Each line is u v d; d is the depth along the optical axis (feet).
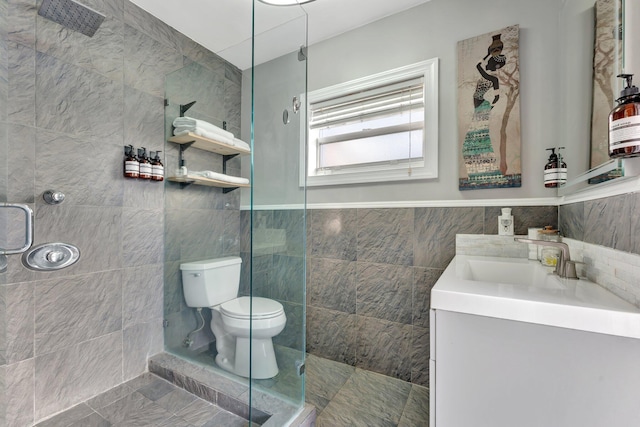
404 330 5.82
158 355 5.91
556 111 4.68
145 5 5.73
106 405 4.71
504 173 5.00
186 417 4.46
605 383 2.00
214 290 5.95
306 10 6.00
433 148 5.65
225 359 5.32
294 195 5.24
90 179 4.97
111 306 5.21
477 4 5.34
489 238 5.02
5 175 3.92
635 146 2.03
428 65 5.73
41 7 4.30
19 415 4.13
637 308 2.01
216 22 6.26
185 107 6.31
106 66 5.22
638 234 2.09
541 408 2.16
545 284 3.36
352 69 6.60
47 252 4.34
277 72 4.99
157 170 5.78
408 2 5.82
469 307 2.38
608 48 2.72
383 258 6.07
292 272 5.18
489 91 5.13
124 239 5.42
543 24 4.81
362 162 6.68
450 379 2.44
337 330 6.54
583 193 3.42
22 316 4.19
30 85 4.30
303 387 4.63
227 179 6.29
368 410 4.83
